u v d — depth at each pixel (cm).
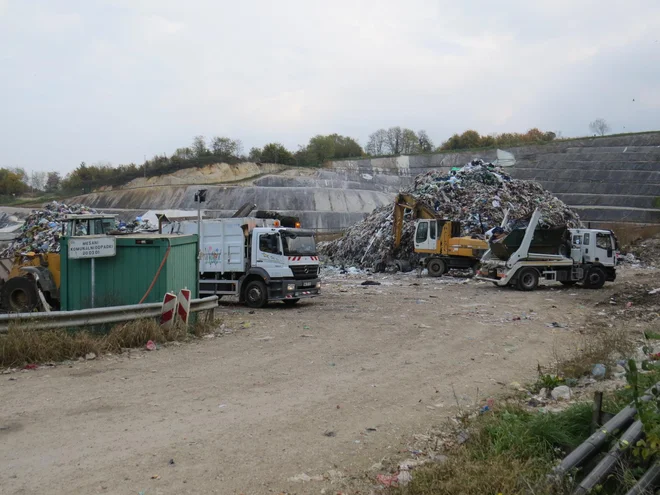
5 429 662
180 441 635
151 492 511
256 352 1121
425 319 1583
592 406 659
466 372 991
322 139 11694
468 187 3912
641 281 2730
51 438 636
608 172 8219
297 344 1211
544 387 884
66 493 504
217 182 9019
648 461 504
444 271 3014
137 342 1134
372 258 3544
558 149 9544
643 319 1597
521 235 2397
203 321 1360
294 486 534
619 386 845
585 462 525
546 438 612
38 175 10944
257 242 1838
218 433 663
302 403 789
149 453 599
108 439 636
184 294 1270
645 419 503
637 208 7006
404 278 2958
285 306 1875
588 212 7019
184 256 1416
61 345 1014
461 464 555
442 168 10344
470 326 1477
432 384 905
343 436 666
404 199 3269
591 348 1069
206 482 535
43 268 1652
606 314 1722
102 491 510
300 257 1844
